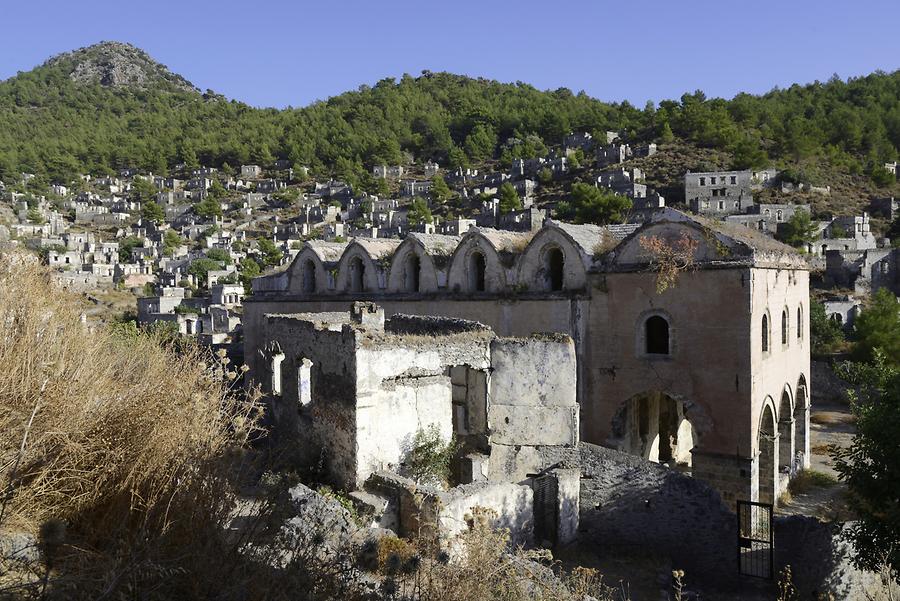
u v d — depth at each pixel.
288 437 22.94
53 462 8.17
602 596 16.31
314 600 7.93
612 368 26.39
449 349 21.88
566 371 21.77
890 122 157.38
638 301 25.70
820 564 18.23
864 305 67.62
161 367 11.16
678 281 24.66
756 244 24.50
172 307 87.56
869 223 102.12
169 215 166.75
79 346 10.52
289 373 24.59
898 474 16.44
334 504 14.76
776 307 26.02
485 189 144.88
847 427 38.78
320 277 37.69
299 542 9.14
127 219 161.88
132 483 8.34
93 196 180.12
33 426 8.51
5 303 10.63
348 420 20.09
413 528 17.39
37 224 144.50
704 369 24.09
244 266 104.81
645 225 25.66
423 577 10.57
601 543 20.50
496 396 22.39
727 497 23.48
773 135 143.00
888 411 17.20
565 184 130.25
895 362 45.56
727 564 19.19
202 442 9.45
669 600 17.11
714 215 100.88
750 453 23.08
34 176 190.88
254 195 173.12
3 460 8.09
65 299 12.48
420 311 32.38
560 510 19.95
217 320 78.56
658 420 30.64
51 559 6.81
